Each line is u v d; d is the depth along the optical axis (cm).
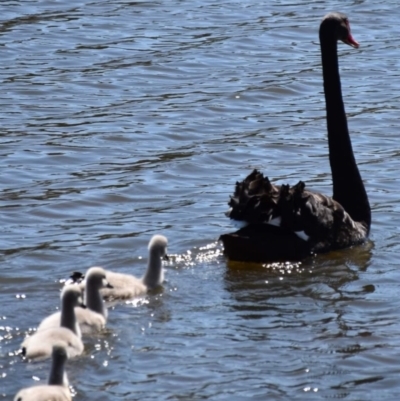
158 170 1897
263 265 1486
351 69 2539
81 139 2047
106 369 1166
